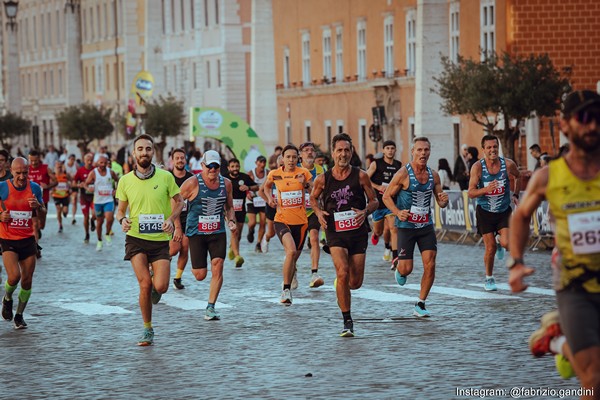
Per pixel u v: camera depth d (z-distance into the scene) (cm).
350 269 3209
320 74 13475
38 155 6700
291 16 14238
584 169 1767
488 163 4106
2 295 4341
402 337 3148
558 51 9006
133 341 3206
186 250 4366
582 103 1742
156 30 17375
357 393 2442
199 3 17488
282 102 14625
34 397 2514
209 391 2514
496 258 5272
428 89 9050
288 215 4019
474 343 3027
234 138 9400
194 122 9312
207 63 17425
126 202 3161
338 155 3172
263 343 3116
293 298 4053
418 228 3522
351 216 3169
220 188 3588
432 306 3747
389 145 5156
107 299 4159
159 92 17362
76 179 6862
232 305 3897
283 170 4050
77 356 2995
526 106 7694
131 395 2500
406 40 11338
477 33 9594
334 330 3303
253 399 2417
